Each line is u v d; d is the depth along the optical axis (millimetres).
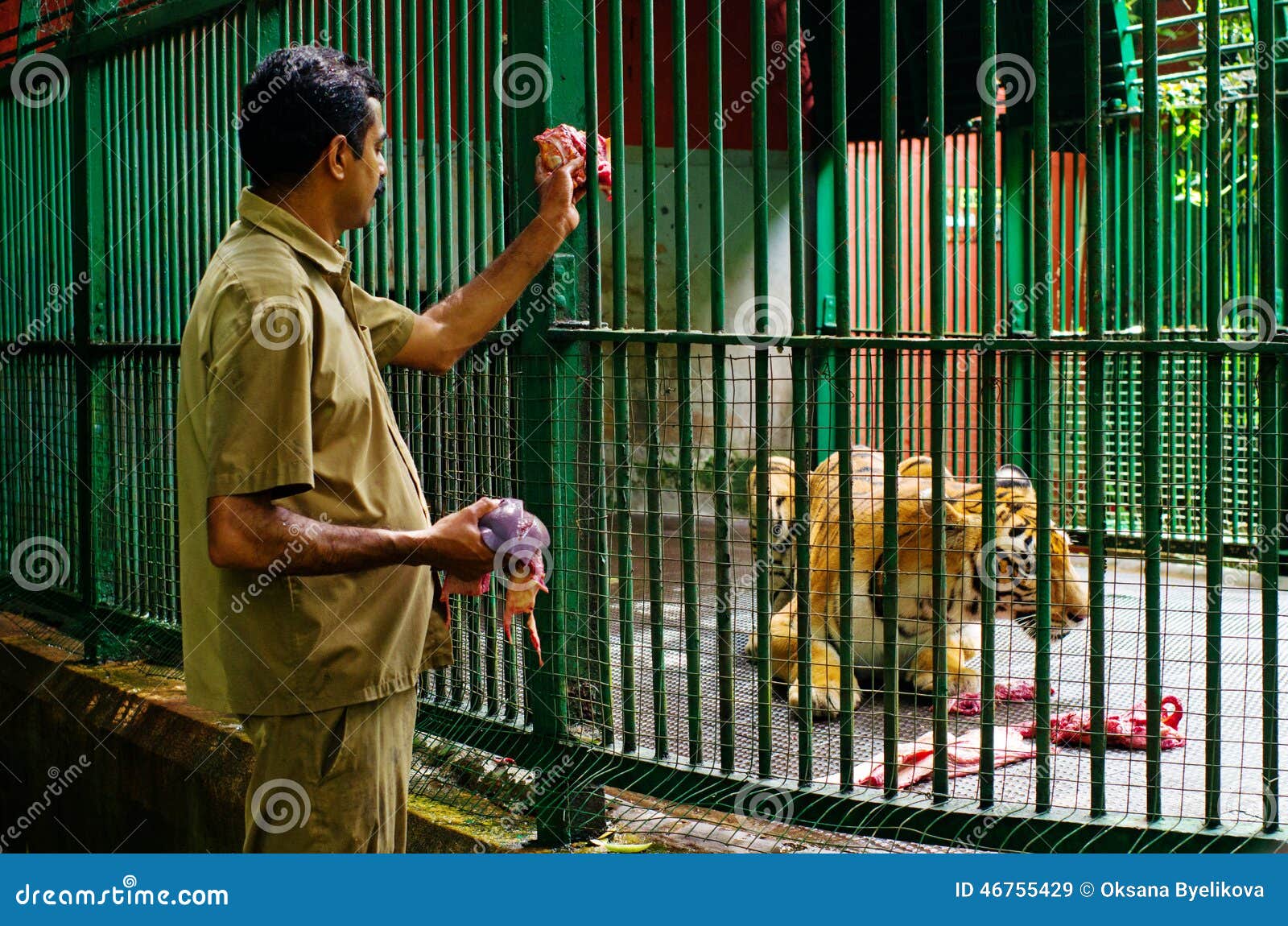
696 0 8227
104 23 5168
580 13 3346
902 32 8500
